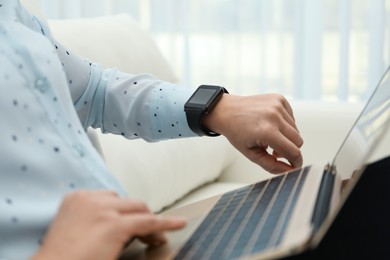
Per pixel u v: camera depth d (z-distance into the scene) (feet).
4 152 1.81
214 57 7.29
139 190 3.64
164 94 2.68
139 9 7.26
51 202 1.80
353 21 6.89
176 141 4.15
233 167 4.84
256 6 7.12
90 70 2.78
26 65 2.02
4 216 1.69
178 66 7.34
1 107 1.87
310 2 6.97
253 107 2.48
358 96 6.98
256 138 2.39
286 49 7.14
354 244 1.94
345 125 4.42
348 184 1.88
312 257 1.89
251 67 7.25
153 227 1.53
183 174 4.13
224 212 2.07
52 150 1.90
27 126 1.90
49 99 2.02
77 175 1.92
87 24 4.42
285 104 2.55
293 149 2.36
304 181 2.17
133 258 1.78
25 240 1.70
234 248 1.56
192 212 2.21
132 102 2.71
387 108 2.12
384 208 2.10
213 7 7.22
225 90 2.66
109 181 2.02
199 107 2.53
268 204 1.98
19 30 2.14
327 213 1.56
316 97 7.10
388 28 6.77
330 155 4.44
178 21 7.26
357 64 6.94
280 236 1.48
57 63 2.19
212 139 4.51
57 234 1.49
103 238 1.46
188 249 1.73
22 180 1.81
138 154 3.75
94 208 1.53
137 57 4.58
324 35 7.02
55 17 7.06
